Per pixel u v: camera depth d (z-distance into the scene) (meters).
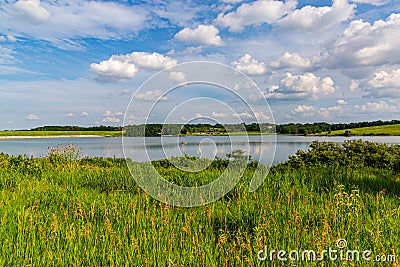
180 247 4.41
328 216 5.03
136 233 4.72
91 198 6.47
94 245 4.38
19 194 6.68
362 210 5.61
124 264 3.95
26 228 4.64
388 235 4.58
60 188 7.15
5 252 4.05
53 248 4.23
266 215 5.24
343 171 8.49
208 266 3.90
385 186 7.23
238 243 4.21
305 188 6.91
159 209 5.78
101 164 11.66
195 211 5.64
